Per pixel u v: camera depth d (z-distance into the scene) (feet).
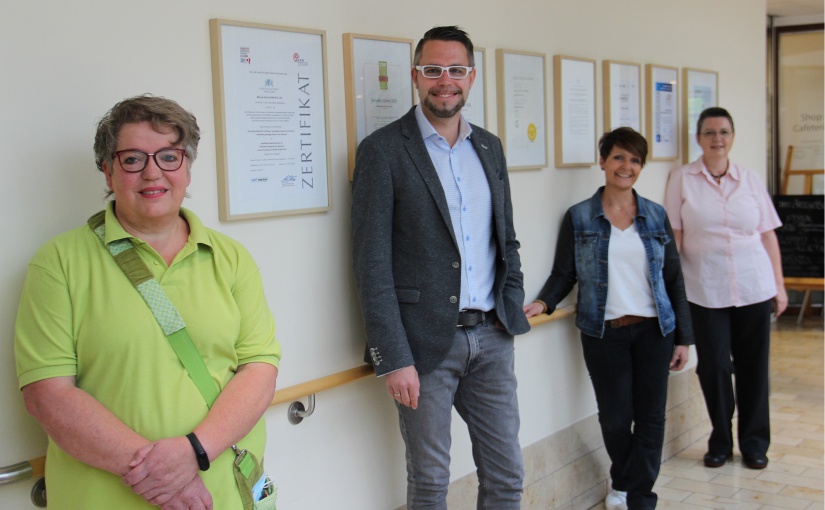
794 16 24.52
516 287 9.02
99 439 5.22
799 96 24.77
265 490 6.17
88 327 5.43
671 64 14.17
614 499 12.23
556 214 11.73
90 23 6.39
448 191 8.37
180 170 5.72
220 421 5.62
